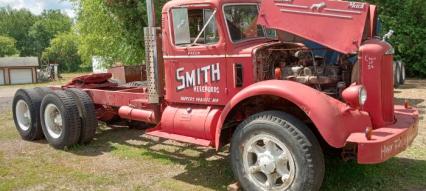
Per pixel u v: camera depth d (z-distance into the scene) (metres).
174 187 4.79
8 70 41.72
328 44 4.43
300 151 3.92
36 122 6.98
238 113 4.77
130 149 6.40
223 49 4.80
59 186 4.93
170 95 5.32
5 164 5.80
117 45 12.84
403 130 4.20
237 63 4.74
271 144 4.16
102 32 13.21
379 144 3.82
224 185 4.83
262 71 4.69
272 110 4.36
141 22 11.60
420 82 14.79
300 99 3.97
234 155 4.41
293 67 4.74
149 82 5.53
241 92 4.33
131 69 8.45
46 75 46.38
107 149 6.45
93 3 12.89
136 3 11.37
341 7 4.39
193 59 5.04
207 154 6.04
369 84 4.34
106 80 7.85
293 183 4.00
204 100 5.00
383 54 4.34
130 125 7.77
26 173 5.41
